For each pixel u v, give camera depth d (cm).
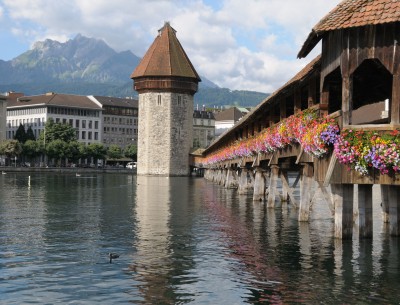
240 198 4288
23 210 3231
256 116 3114
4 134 14425
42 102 15338
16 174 10175
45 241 2030
